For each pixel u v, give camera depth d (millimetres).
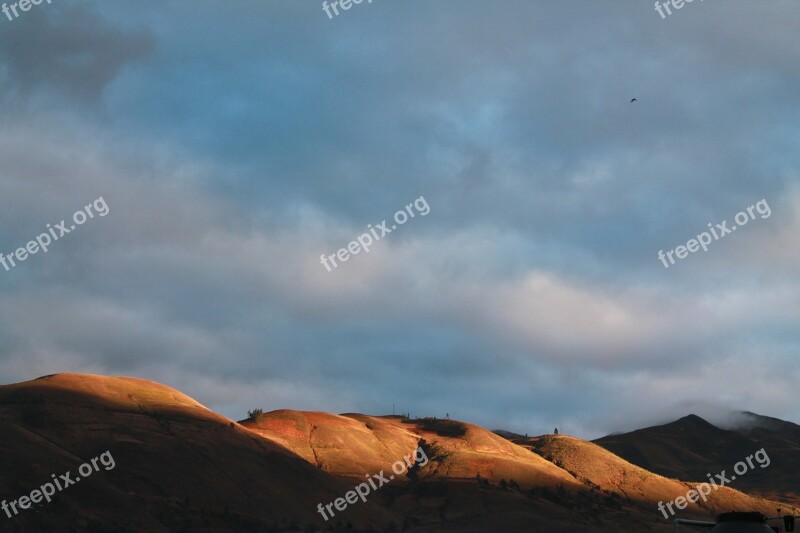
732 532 42781
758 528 42875
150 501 179250
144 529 161750
